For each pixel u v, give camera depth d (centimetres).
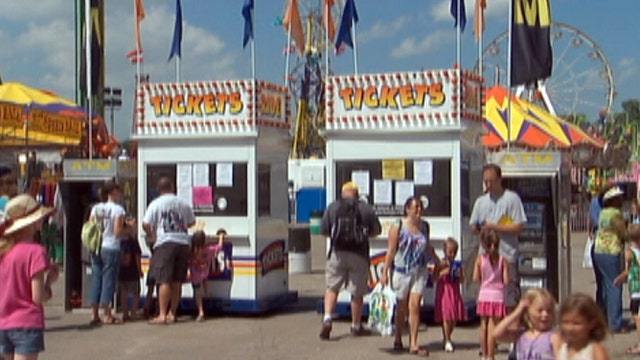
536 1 1229
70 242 1298
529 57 1231
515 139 2203
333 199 1182
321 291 1527
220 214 1231
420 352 938
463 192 1146
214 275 1230
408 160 1154
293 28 1398
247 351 974
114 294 1227
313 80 3328
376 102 1166
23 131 1773
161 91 1255
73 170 1276
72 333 1105
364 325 1127
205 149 1237
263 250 1241
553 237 1129
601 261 1074
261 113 1231
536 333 545
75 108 1859
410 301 953
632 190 1942
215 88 1229
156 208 1168
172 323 1178
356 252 1043
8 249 641
